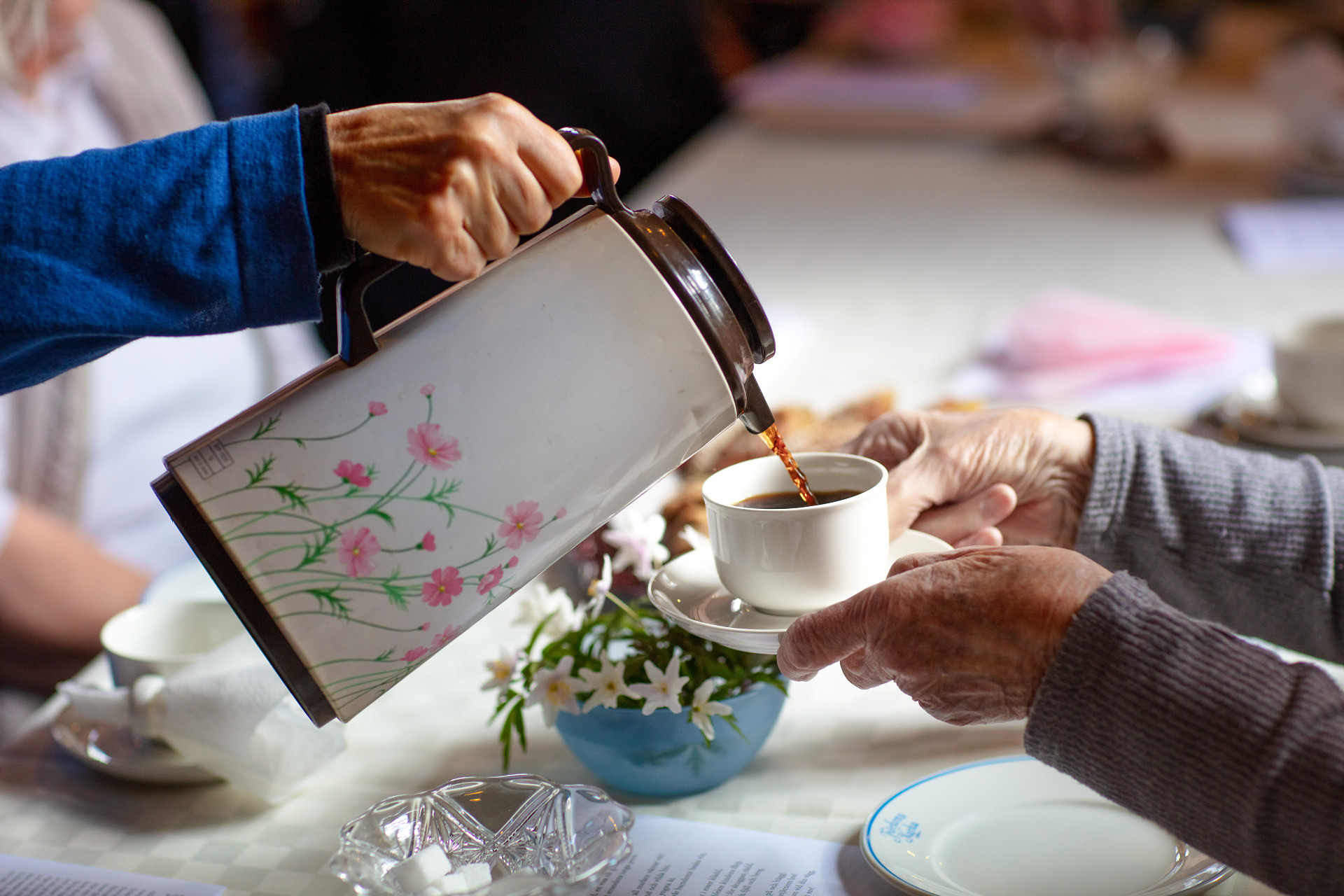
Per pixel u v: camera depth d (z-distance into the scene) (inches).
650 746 33.9
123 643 40.7
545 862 28.9
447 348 27.2
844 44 158.9
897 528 39.3
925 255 87.3
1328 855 24.3
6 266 25.7
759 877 31.2
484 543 28.3
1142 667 26.2
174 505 26.9
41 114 72.9
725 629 31.2
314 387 27.2
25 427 70.4
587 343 27.3
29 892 32.6
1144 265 82.6
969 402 54.1
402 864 28.0
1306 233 84.7
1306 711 24.9
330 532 27.3
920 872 29.9
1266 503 38.5
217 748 35.6
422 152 26.2
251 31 137.1
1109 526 39.8
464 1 112.8
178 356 77.8
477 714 41.4
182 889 32.4
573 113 119.3
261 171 26.3
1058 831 31.3
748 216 99.3
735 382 28.5
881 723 38.8
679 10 127.9
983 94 134.2
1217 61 143.2
